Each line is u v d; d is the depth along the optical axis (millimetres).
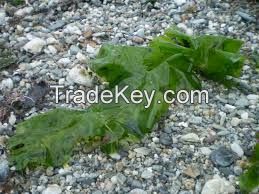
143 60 723
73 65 773
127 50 732
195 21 867
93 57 785
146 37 827
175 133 672
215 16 882
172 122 687
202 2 913
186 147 654
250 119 694
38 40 810
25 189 610
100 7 900
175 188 607
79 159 639
